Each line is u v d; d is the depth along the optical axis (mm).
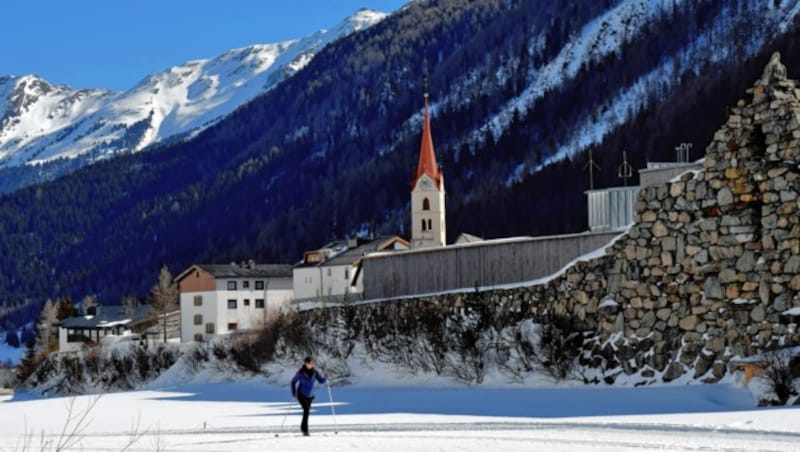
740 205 35156
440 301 51125
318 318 61156
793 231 33625
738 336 34875
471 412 33438
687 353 36469
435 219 137625
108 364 90438
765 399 30641
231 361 69812
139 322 153125
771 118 34375
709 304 35938
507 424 28641
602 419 28266
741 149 35156
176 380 75875
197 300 134000
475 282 52281
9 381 119312
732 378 34625
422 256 56688
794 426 24297
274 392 54312
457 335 48406
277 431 31312
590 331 41031
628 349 38625
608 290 40062
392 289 58562
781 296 33781
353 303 59344
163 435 32188
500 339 45812
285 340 63000
